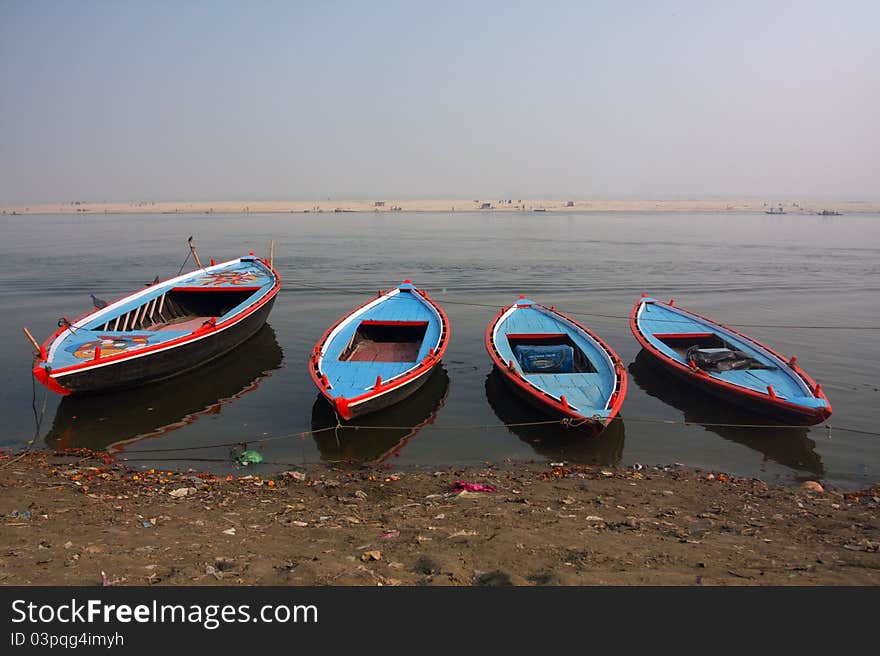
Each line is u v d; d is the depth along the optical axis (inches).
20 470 419.2
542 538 284.2
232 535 290.0
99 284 1197.7
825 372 684.7
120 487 388.5
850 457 479.8
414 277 1312.7
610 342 819.4
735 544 285.9
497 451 489.7
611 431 535.2
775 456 482.6
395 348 724.0
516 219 4175.7
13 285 1182.3
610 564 253.8
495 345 658.2
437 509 339.6
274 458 473.1
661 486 405.7
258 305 780.0
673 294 1126.4
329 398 507.2
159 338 631.8
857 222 3705.7
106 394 597.3
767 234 2561.5
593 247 1946.4
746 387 552.4
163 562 250.5
